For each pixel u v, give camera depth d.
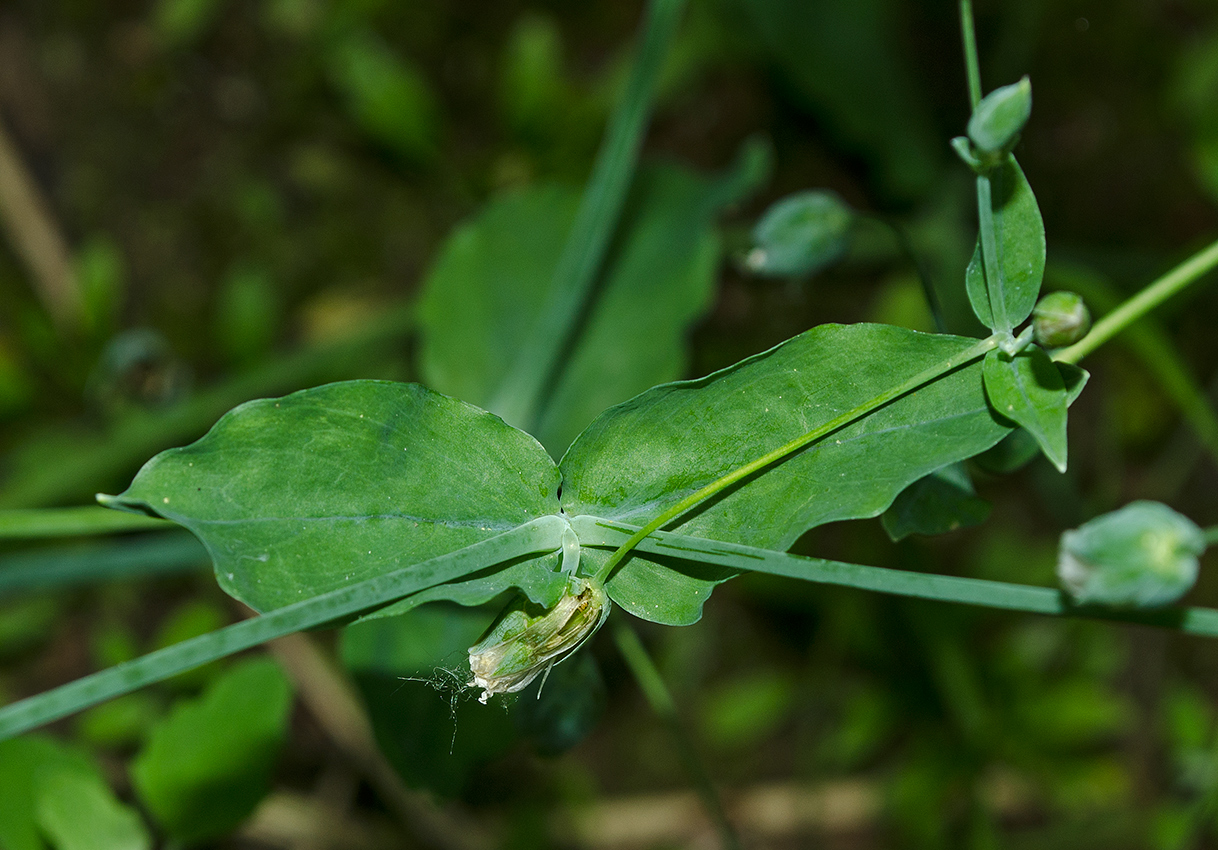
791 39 0.56
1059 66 0.58
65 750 0.36
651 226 0.46
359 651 0.38
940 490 0.33
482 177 0.59
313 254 0.58
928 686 0.55
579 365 0.44
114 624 0.54
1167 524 0.30
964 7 0.31
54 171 0.58
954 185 0.58
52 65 0.58
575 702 0.35
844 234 0.37
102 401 0.53
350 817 0.53
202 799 0.36
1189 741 0.54
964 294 0.56
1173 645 0.56
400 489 0.31
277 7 0.58
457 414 0.31
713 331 0.58
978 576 0.56
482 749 0.37
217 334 0.57
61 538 0.52
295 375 0.54
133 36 0.58
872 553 0.55
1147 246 0.58
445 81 0.59
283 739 0.37
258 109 0.58
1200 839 0.54
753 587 0.56
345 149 0.59
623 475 0.32
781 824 0.55
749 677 0.56
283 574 0.31
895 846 0.55
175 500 0.31
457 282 0.45
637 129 0.39
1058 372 0.31
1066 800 0.55
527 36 0.57
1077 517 0.52
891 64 0.58
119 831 0.36
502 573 0.31
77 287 0.56
